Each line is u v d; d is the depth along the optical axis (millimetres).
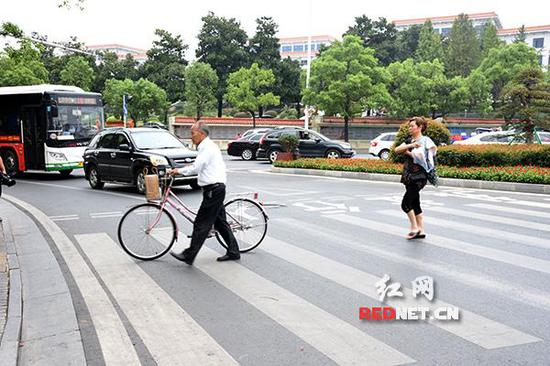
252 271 6254
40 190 14609
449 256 6793
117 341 4352
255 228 7242
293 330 4512
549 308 4961
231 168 21344
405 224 8867
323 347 4168
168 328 4594
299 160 19062
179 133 40750
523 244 7371
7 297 5312
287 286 5676
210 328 4574
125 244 6805
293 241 7719
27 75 36188
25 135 18000
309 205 10898
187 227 8852
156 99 42875
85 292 5590
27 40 16219
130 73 51188
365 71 35938
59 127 17578
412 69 40906
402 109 40844
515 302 5125
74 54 49812
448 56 54469
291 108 52781
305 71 41344
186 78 42094
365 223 8977
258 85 40219
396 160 17094
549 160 14523
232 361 3951
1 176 8727
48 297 5453
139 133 14273
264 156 24578
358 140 40781
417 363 3869
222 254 7086
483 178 13789
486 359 3920
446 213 9797
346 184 14773
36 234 8469
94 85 50562
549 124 16750
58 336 4473
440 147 16141
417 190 7660
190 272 6262
